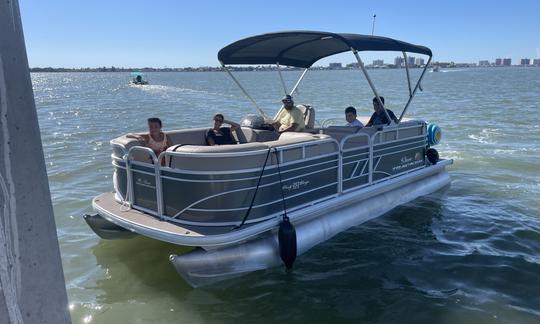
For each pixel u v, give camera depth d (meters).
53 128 16.52
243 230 4.45
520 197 7.52
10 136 1.70
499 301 4.27
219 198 4.49
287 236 4.66
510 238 5.78
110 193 5.78
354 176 6.01
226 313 4.12
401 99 30.45
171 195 4.63
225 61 6.86
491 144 12.15
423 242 5.66
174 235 4.31
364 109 23.36
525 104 24.53
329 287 4.57
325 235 5.50
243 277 4.70
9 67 1.68
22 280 1.75
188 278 4.40
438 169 7.85
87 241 5.73
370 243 5.59
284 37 6.06
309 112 7.25
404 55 6.68
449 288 4.54
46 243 1.83
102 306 4.22
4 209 1.69
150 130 5.37
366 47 5.72
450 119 17.94
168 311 4.14
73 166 9.85
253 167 4.61
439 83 60.25
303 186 5.21
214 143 6.32
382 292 4.47
